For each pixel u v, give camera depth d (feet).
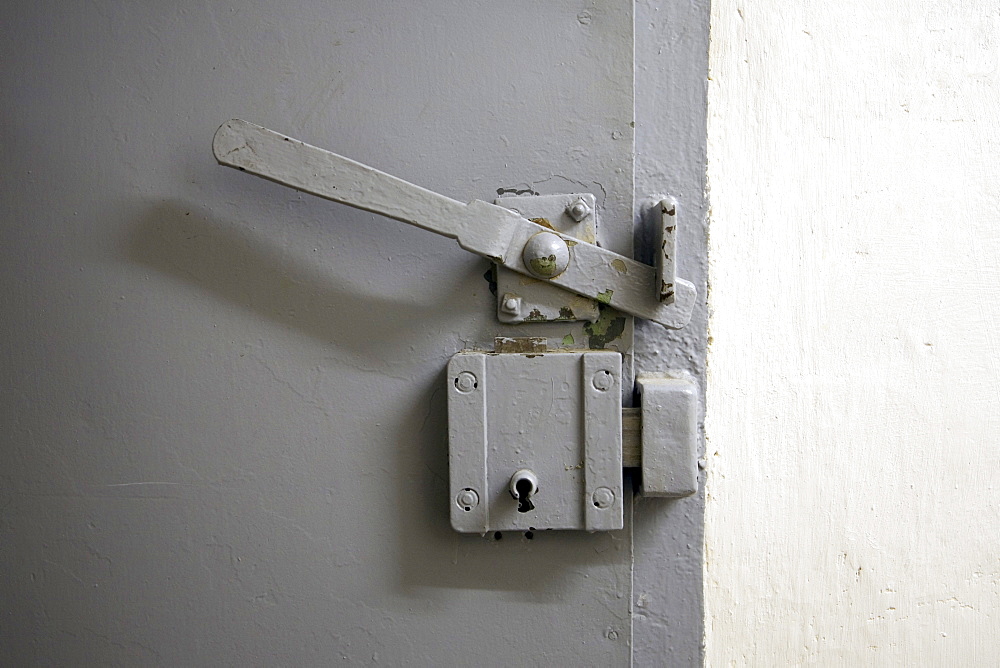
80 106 1.95
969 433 3.30
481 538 1.92
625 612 1.90
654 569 1.98
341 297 1.93
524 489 1.78
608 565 1.90
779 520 3.36
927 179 3.25
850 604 3.35
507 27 1.88
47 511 2.00
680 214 1.95
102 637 2.00
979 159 3.24
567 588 1.91
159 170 1.94
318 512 1.95
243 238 1.93
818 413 3.34
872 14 3.23
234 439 1.95
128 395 1.97
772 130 3.27
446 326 1.91
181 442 1.97
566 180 1.88
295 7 1.91
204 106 1.93
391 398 1.93
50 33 1.95
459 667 1.93
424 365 1.91
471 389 1.82
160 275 1.95
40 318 1.98
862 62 3.25
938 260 3.27
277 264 1.93
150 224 1.95
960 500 3.32
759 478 3.35
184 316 1.95
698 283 1.94
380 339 1.92
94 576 1.99
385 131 1.90
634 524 1.98
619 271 1.80
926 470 3.32
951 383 3.30
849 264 3.30
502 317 1.86
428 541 1.93
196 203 1.94
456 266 1.90
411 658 1.94
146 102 1.94
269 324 1.94
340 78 1.90
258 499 1.95
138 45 1.94
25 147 1.97
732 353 3.34
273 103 1.91
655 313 1.80
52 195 1.97
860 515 3.34
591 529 1.82
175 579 1.98
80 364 1.98
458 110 1.89
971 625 3.33
